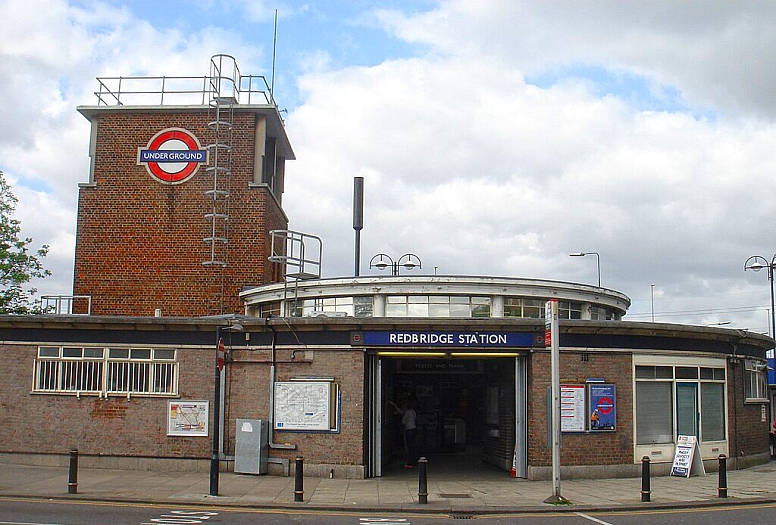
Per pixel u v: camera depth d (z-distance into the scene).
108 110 31.27
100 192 31.03
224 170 30.50
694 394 22.80
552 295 26.53
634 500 17.19
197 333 21.58
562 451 20.61
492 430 23.78
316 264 27.89
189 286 30.31
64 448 21.48
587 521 14.79
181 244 30.56
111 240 30.72
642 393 21.81
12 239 38.75
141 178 31.05
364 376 20.59
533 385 20.64
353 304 26.19
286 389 20.80
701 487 19.44
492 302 25.94
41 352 21.89
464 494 17.94
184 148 31.12
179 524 13.66
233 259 30.38
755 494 18.28
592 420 20.80
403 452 26.20
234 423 21.12
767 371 27.47
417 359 24.56
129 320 21.39
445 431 27.92
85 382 21.67
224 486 18.56
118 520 13.92
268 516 14.88
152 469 21.11
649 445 21.61
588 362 21.06
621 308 29.78
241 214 30.62
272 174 34.22
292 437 20.61
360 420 20.42
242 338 21.34
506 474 21.69
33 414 21.69
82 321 21.53
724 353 23.92
